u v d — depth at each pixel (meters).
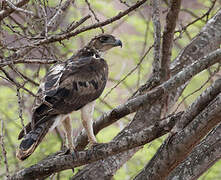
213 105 9.10
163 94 9.85
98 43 11.91
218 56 9.73
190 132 9.27
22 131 9.90
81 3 13.93
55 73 10.62
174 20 10.30
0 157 9.49
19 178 9.37
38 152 15.05
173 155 9.52
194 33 17.53
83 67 10.95
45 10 9.99
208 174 15.29
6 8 9.84
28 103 15.48
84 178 11.78
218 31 13.28
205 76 17.52
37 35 10.52
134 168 15.68
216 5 16.75
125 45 17.41
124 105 10.25
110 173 11.87
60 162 9.34
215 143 9.95
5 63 9.25
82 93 10.63
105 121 10.83
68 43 13.63
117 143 9.23
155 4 10.76
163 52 10.80
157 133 9.27
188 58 12.91
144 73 17.16
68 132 10.58
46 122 9.77
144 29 18.25
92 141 10.90
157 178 9.87
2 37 10.45
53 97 10.05
